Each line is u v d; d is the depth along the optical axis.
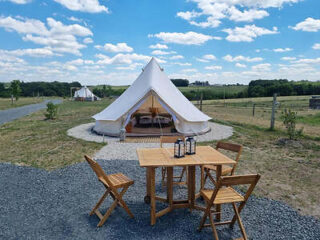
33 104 31.45
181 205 3.55
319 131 10.18
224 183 2.69
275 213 3.47
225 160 3.30
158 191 4.29
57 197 4.03
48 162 5.99
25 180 4.78
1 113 19.92
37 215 3.46
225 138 8.76
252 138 8.79
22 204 3.79
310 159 6.16
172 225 3.22
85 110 22.47
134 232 3.05
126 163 5.77
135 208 3.68
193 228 3.16
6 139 9.10
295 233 3.01
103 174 3.12
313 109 19.88
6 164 5.80
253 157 6.34
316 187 4.38
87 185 4.52
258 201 3.84
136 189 4.35
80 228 3.13
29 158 6.38
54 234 3.01
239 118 15.35
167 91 9.71
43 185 4.52
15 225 3.20
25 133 10.36
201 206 3.75
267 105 23.75
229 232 3.07
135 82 10.42
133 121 11.13
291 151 6.97
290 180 4.72
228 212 3.55
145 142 8.16
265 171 5.25
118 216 3.45
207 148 4.01
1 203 3.83
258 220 3.31
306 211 3.54
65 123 13.58
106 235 2.98
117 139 8.70
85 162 5.89
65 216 3.43
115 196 3.30
